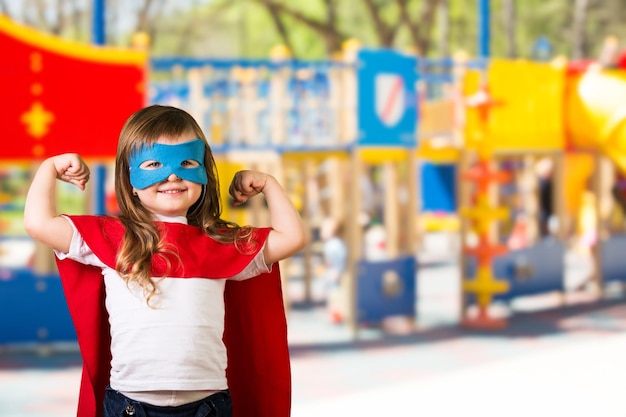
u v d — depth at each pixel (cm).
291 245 370
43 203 349
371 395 765
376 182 2969
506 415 695
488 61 1157
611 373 841
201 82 1035
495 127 1127
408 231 1104
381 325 1114
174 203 356
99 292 363
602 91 1185
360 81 1025
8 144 863
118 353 348
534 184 1670
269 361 386
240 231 371
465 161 1152
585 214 1744
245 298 384
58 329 927
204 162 370
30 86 867
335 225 1136
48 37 869
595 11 3697
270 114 1045
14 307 920
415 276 1098
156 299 346
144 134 354
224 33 3809
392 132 1048
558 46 3719
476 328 1092
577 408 713
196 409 347
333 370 868
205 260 356
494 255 1154
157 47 3778
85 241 350
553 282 1246
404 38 3638
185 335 345
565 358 912
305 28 3522
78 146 878
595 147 1198
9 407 736
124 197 361
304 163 1290
